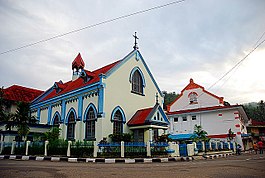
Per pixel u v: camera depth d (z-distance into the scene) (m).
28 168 10.76
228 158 18.83
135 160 15.25
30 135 25.25
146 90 26.31
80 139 22.12
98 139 20.03
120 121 21.94
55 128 22.86
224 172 9.52
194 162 14.94
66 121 24.64
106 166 12.16
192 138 24.94
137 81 25.59
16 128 24.77
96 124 20.75
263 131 45.97
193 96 36.69
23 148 20.97
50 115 27.84
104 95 20.92
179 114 35.59
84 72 24.59
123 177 8.26
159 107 22.50
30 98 35.59
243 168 10.85
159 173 9.30
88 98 22.52
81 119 22.73
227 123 31.16
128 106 23.23
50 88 31.89
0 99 30.05
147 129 21.08
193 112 34.09
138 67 25.81
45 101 29.11
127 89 23.64
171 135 30.14
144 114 22.47
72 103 24.62
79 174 8.91
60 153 18.41
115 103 21.86
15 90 35.50
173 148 18.61
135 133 22.09
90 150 17.16
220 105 33.44
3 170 9.94
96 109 21.28
